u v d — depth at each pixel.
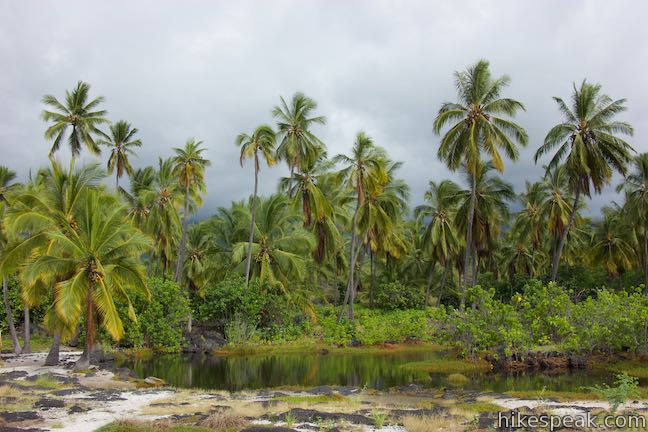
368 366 27.77
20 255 22.05
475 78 33.09
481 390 19.98
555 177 44.91
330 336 37.44
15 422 12.61
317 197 39.44
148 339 33.03
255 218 40.41
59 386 19.06
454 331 28.80
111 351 30.75
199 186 44.16
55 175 22.97
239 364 28.66
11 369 23.88
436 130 33.78
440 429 12.03
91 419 13.23
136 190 47.22
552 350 27.58
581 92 34.78
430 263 61.47
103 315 22.12
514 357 27.08
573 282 54.06
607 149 34.53
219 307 36.81
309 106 40.38
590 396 17.30
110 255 22.69
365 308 59.56
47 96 38.78
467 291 29.78
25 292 23.05
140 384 20.38
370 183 39.00
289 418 12.74
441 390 19.64
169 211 42.84
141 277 23.41
